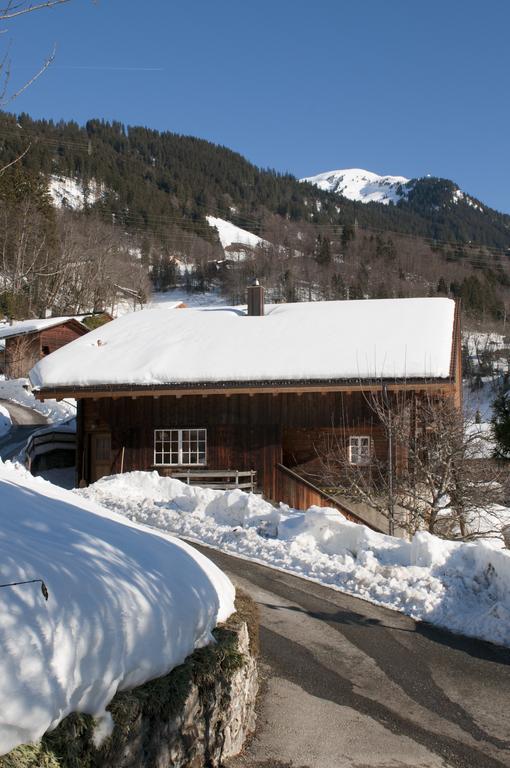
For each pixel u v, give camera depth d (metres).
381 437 20.95
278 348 22.22
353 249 133.88
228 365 21.53
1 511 5.82
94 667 4.20
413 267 128.88
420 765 6.35
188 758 5.26
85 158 149.50
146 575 5.66
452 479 16.67
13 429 35.53
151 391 21.42
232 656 6.19
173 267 127.69
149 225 143.75
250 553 13.39
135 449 22.28
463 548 11.59
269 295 112.69
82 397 22.19
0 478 7.57
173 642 5.24
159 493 18.48
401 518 18.20
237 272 119.38
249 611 7.55
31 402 41.97
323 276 120.88
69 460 27.88
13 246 48.34
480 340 95.88
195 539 14.52
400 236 145.12
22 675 3.63
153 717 4.77
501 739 6.89
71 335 53.38
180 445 22.05
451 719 7.29
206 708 5.58
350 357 21.12
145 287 95.81
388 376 20.11
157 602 5.28
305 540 13.45
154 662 4.89
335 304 26.56
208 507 16.19
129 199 147.62
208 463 21.83
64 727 3.88
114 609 4.66
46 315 63.75
